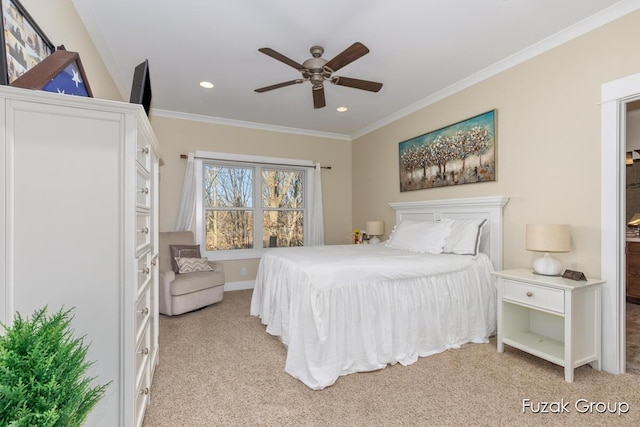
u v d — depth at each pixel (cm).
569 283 208
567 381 202
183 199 424
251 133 475
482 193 311
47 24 163
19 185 111
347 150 543
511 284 240
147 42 253
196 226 442
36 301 114
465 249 282
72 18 199
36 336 81
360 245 375
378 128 470
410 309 241
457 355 243
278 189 511
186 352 248
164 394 190
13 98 109
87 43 227
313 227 512
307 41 253
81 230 120
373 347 225
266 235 499
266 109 413
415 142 395
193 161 431
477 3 207
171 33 241
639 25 202
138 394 144
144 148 153
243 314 345
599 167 223
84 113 120
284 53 271
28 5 143
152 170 193
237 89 347
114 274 125
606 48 219
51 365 78
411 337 240
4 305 109
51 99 114
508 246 287
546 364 227
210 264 399
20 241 111
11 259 110
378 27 234
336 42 254
